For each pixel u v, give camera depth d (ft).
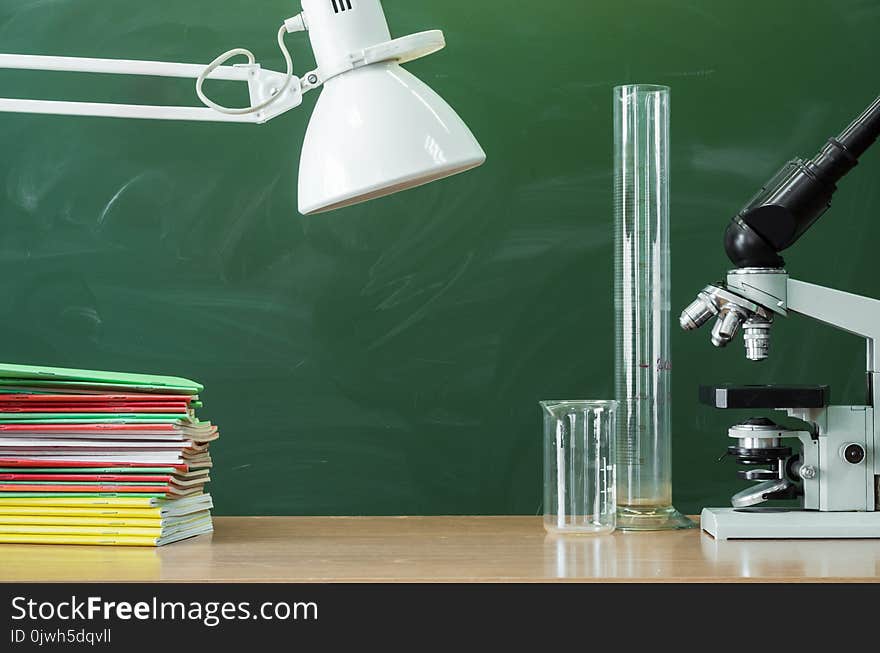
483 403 6.88
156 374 6.86
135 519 5.49
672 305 6.93
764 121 6.88
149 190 6.84
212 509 6.88
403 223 6.87
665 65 6.88
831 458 5.74
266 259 6.86
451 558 5.18
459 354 6.88
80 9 6.82
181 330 6.86
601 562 5.06
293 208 6.86
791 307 5.70
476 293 6.88
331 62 4.69
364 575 4.76
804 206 5.64
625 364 6.09
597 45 6.88
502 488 6.89
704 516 5.91
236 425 6.87
